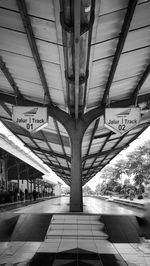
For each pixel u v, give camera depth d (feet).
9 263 27.25
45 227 43.42
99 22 27.73
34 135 80.74
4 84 47.47
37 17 27.09
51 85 43.73
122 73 41.14
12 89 49.08
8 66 39.37
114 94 50.01
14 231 42.11
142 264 27.40
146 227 41.73
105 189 312.09
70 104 48.21
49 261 28.22
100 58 35.22
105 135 76.43
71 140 53.31
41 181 207.92
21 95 51.60
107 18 27.37
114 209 84.48
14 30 29.99
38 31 29.43
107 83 43.62
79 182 52.65
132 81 45.65
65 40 27.50
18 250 33.19
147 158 153.69
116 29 29.58
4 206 86.38
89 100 51.21
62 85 42.24
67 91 42.06
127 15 26.81
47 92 46.55
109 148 101.50
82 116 53.83
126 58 36.47
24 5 25.14
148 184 160.76
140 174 153.58
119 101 52.49
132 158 155.94
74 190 52.44
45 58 35.01
